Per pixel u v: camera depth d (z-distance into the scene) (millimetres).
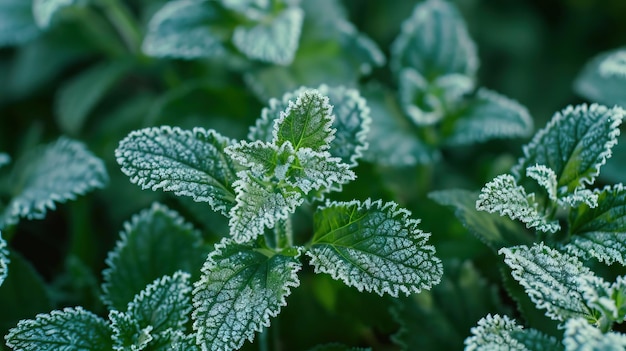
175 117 649
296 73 656
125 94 792
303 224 606
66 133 744
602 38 820
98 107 778
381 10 796
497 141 733
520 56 812
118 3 708
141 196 673
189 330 556
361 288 500
